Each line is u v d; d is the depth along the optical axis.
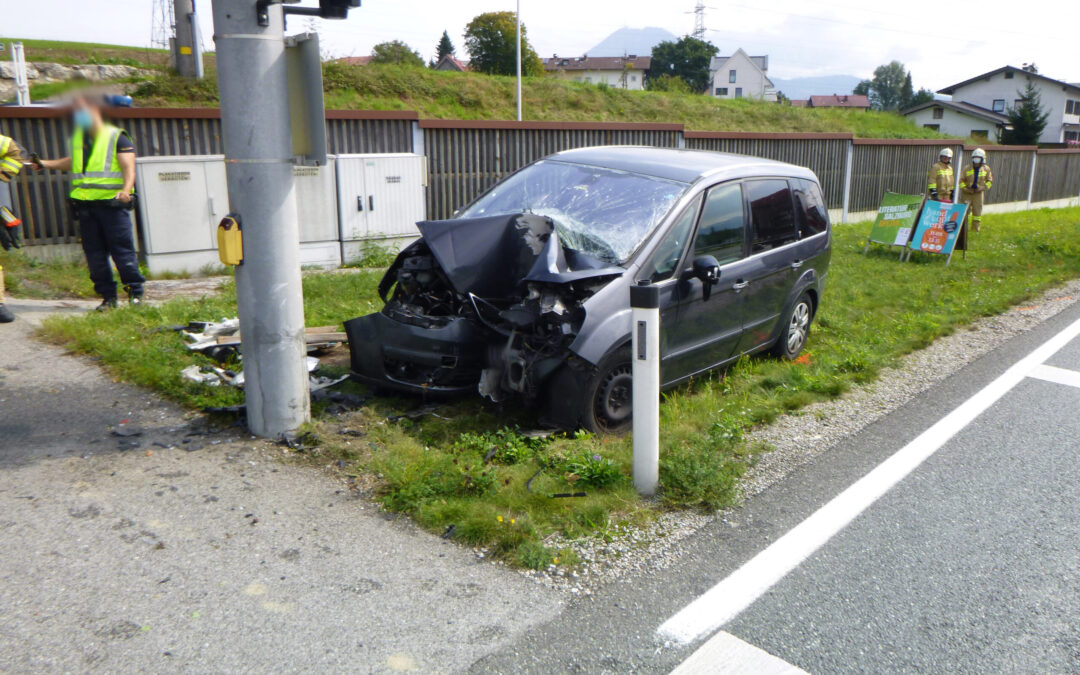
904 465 4.93
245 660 2.91
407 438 4.85
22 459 4.39
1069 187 27.81
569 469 4.48
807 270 7.02
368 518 3.98
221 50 4.38
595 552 3.78
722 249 5.99
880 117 40.00
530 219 5.43
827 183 18.88
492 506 4.06
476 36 55.19
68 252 9.88
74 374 5.72
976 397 6.24
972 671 3.04
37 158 7.21
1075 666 3.09
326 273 9.88
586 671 2.94
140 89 17.69
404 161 11.24
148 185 9.36
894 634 3.24
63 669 2.81
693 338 5.75
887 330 8.10
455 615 3.24
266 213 4.57
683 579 3.59
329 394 5.54
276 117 4.50
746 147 16.98
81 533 3.69
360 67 23.91
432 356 5.14
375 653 2.98
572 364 4.91
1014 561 3.84
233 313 7.30
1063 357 7.41
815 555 3.85
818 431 5.48
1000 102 80.00
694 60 94.25
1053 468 4.93
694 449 4.79
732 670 2.99
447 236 5.31
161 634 3.03
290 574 3.46
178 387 5.44
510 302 5.28
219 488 4.20
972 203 16.34
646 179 5.96
